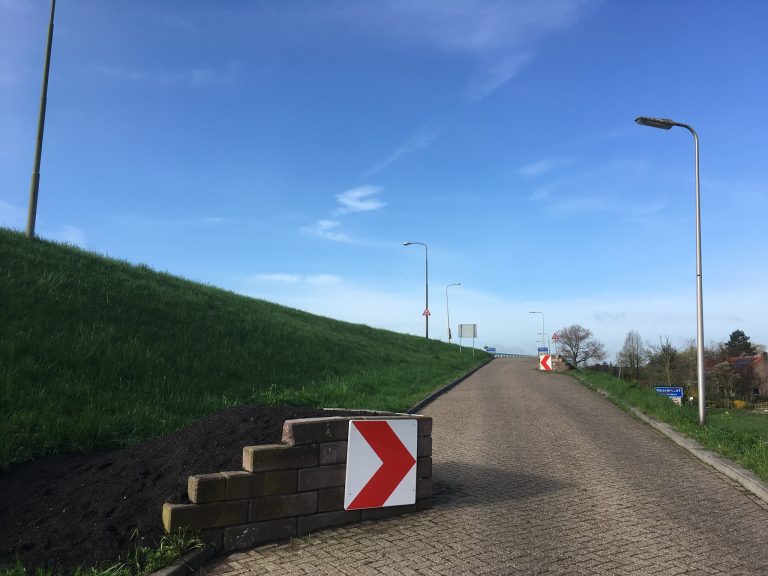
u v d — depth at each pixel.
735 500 6.75
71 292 13.70
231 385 12.52
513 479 7.68
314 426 5.41
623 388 19.73
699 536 5.39
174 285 21.83
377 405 14.00
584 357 81.19
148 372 10.85
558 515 6.04
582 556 4.82
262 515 5.02
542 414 14.63
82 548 4.38
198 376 12.20
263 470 5.05
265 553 4.80
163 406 9.43
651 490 7.19
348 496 5.59
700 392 12.20
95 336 11.41
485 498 6.69
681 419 12.55
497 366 43.88
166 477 5.27
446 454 9.42
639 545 5.12
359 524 5.60
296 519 5.24
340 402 13.81
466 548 4.98
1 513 4.90
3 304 11.16
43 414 7.37
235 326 18.55
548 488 7.21
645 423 13.27
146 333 13.34
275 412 6.50
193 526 4.66
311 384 15.05
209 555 4.66
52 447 6.82
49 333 10.59
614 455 9.49
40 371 8.91
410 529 5.48
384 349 32.25
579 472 8.17
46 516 4.84
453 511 6.13
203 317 17.75
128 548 4.45
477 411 15.25
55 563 4.19
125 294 15.97
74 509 4.96
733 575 4.45
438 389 20.61
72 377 9.24
